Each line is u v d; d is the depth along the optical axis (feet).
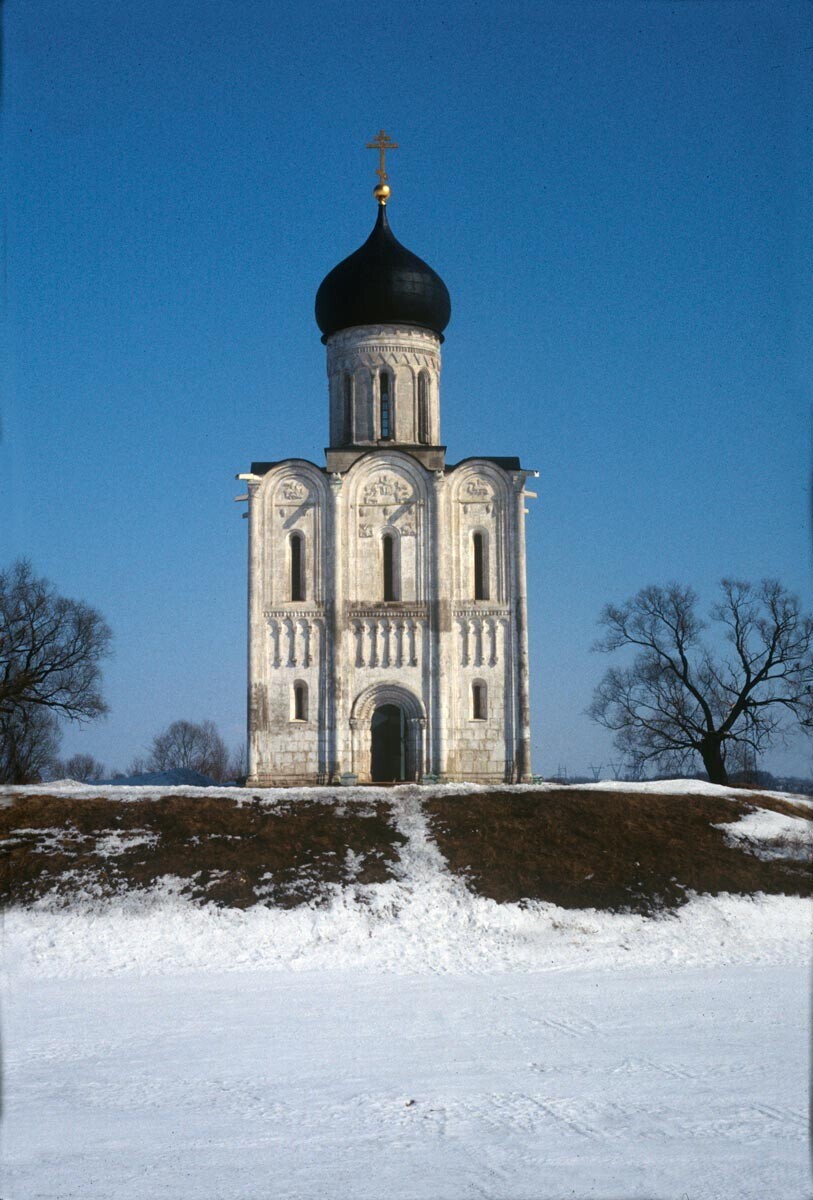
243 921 143.02
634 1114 81.71
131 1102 86.07
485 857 159.33
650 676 257.55
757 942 142.51
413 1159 73.61
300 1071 93.66
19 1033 106.22
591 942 141.49
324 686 206.80
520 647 208.33
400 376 226.99
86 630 254.68
